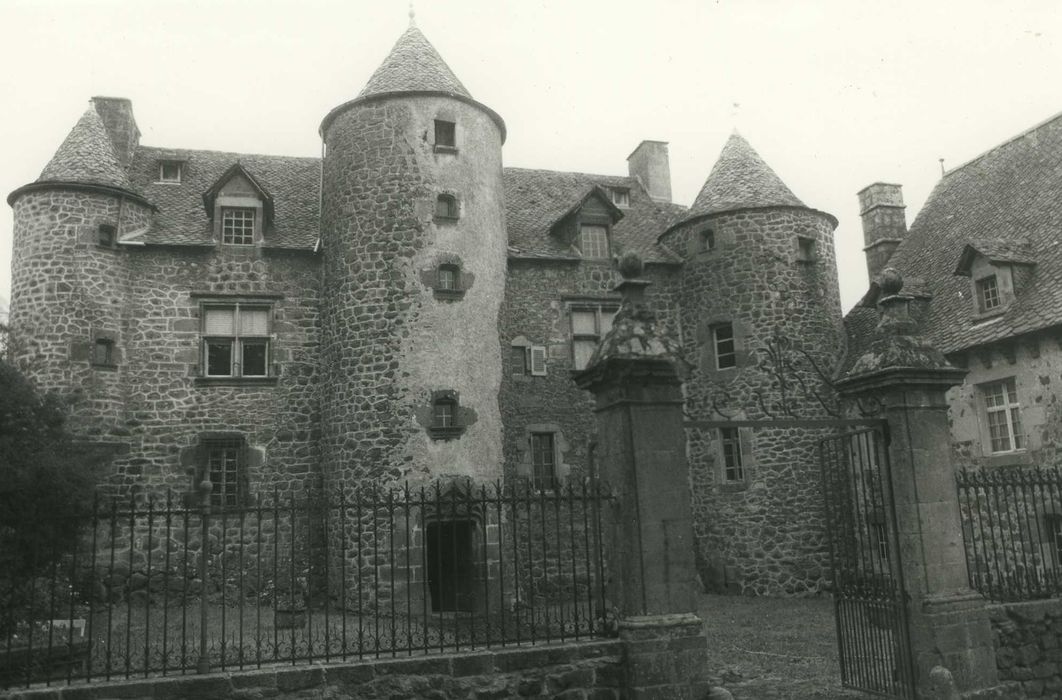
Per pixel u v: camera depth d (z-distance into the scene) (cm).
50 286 1689
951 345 1662
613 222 2095
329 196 1830
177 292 1812
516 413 1923
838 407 1941
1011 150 2003
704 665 781
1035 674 862
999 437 1598
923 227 2128
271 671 710
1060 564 1395
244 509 775
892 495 845
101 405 1695
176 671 785
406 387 1672
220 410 1789
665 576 792
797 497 1888
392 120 1778
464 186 1788
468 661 750
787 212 2025
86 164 1780
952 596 816
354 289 1736
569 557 1861
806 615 1552
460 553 1688
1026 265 1619
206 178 2034
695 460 2020
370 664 730
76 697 669
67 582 1076
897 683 834
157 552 1688
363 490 1647
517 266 2006
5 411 1016
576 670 769
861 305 2155
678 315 2103
